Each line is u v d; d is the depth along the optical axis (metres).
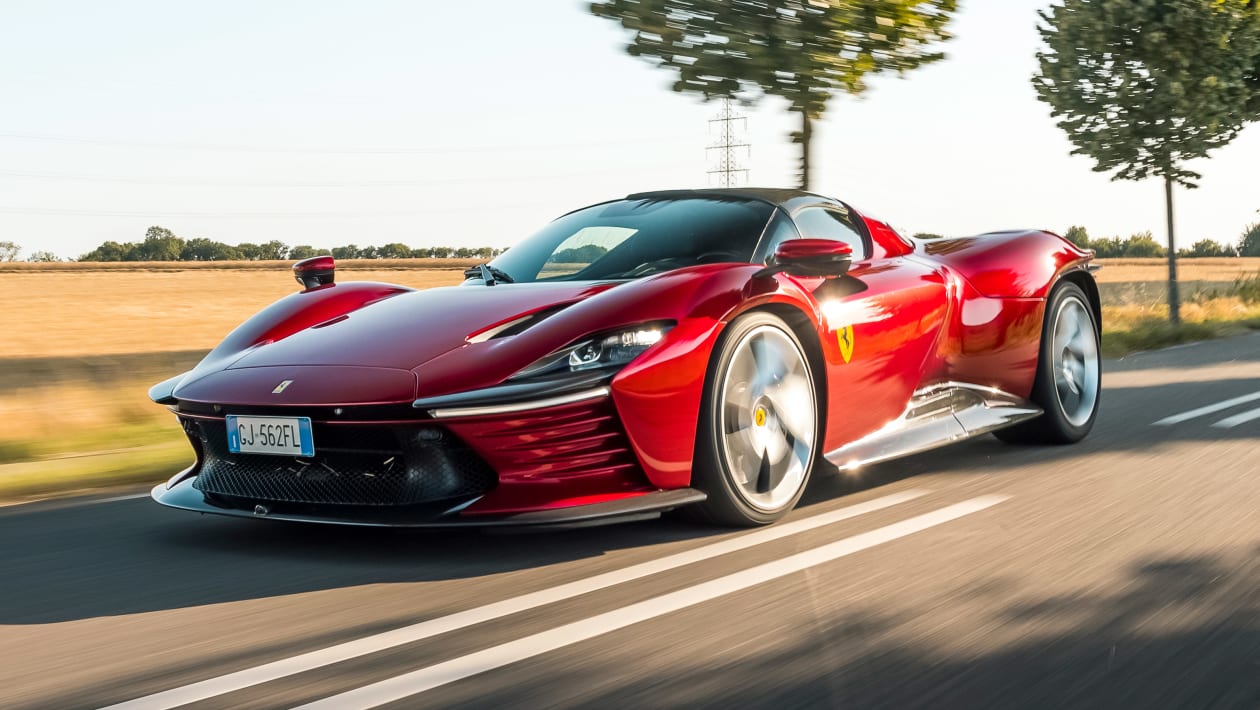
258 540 3.24
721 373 3.17
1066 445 4.70
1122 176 13.40
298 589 2.69
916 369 3.99
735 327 3.23
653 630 2.29
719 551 2.97
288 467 3.10
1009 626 2.29
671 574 2.74
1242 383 6.72
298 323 3.69
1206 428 4.95
